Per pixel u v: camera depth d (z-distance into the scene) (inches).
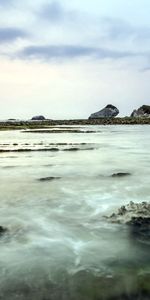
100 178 858.8
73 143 1934.1
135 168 1030.4
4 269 353.4
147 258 374.6
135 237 428.8
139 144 1950.1
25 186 770.8
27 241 428.5
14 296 301.9
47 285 320.2
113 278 330.3
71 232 458.0
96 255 384.5
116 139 2356.1
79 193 690.8
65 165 1103.0
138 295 302.5
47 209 575.8
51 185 778.8
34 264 363.9
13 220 515.5
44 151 1512.1
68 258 377.7
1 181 833.5
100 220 499.8
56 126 5221.5
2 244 418.6
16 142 2020.2
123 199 631.8
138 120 6796.3
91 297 299.7
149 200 618.8
